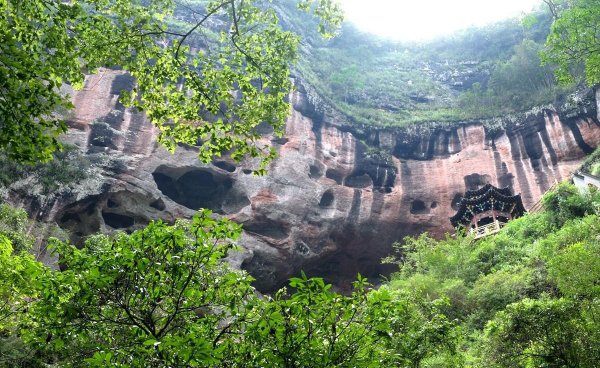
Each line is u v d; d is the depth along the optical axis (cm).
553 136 4616
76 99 3797
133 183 3591
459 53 6775
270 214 3969
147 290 808
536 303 1251
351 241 4334
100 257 786
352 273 4503
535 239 2972
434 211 4541
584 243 1753
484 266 2791
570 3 4078
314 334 790
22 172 3162
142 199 3612
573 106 4606
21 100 882
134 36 1326
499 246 2969
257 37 1471
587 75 2216
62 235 3080
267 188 4041
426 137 4994
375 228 4378
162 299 845
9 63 852
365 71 6256
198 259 814
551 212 3080
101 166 3531
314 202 4169
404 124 5047
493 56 6569
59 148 948
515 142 4772
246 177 4069
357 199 4394
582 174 3700
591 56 2186
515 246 2922
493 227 3738
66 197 3262
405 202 4550
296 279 780
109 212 3538
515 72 5575
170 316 821
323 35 1496
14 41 865
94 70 1291
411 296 1320
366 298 827
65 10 1186
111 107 3853
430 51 6875
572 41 2219
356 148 4750
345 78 5703
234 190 4062
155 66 1362
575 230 2272
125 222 3619
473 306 2250
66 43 1188
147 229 805
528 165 4612
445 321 1177
